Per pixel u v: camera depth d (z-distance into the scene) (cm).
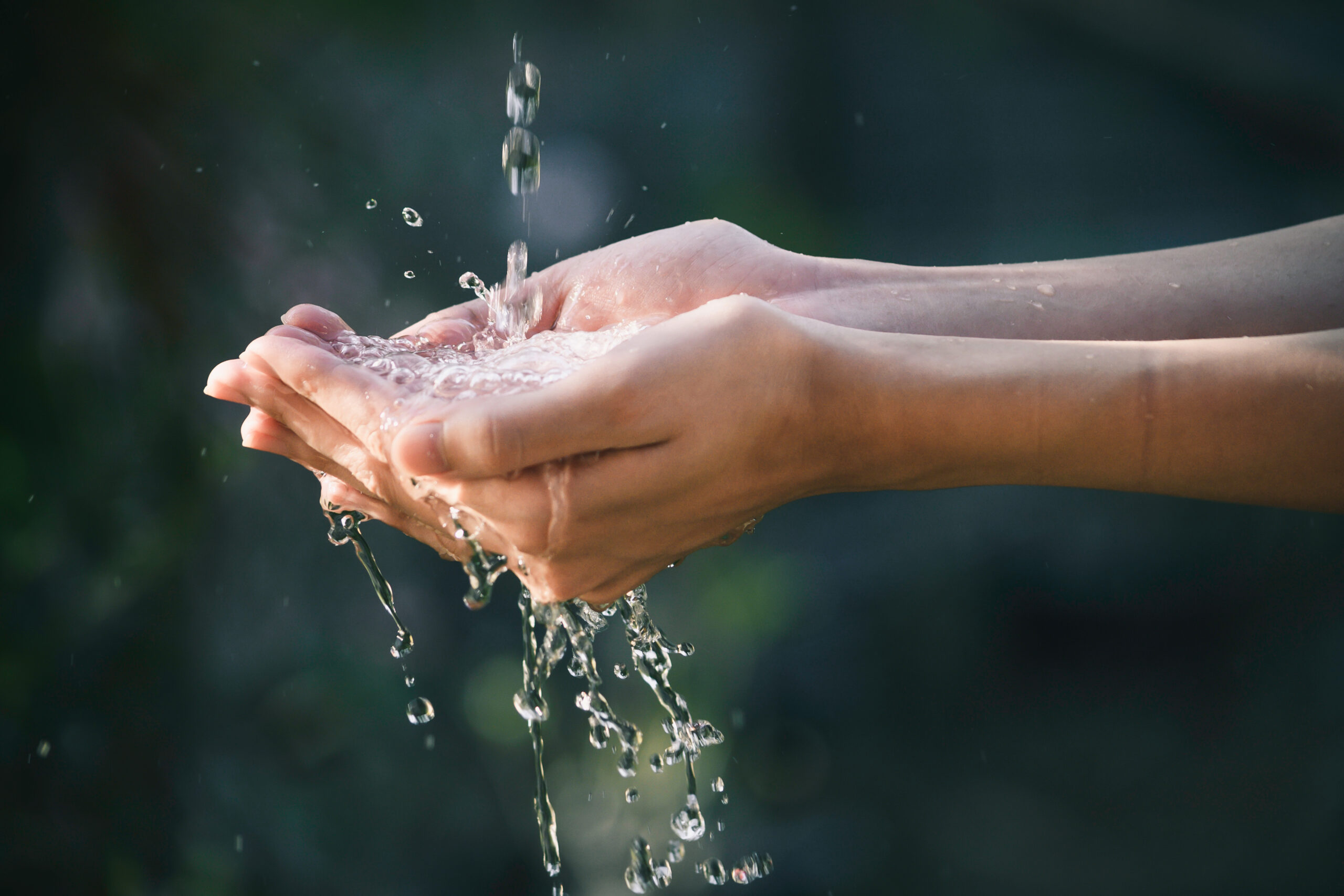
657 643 101
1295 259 104
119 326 170
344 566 211
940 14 330
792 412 93
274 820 193
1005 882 254
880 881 257
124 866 171
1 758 164
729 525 96
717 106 333
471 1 245
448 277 236
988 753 287
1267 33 276
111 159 162
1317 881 239
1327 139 290
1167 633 290
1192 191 331
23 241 158
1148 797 267
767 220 337
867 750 284
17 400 165
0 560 168
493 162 250
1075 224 346
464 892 220
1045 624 301
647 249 108
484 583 96
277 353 95
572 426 91
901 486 96
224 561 186
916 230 356
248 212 182
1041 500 310
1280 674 270
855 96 344
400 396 95
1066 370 93
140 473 176
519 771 240
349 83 213
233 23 179
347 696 210
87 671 172
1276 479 93
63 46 154
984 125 348
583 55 312
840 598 306
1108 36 304
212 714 186
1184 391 93
